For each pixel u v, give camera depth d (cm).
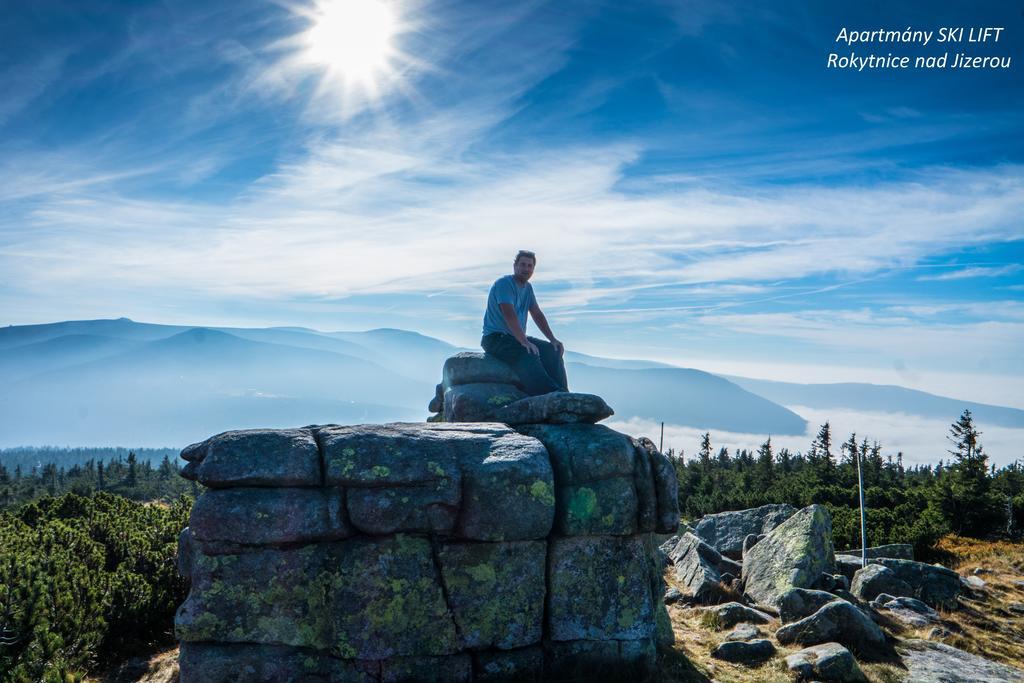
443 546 823
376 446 832
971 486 3262
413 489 812
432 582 809
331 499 795
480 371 1178
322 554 792
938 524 2955
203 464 790
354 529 804
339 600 781
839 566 1719
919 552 2214
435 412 1483
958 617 1308
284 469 791
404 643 787
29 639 803
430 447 850
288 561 781
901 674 933
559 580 870
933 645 1081
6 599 818
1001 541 2928
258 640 764
